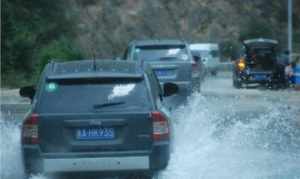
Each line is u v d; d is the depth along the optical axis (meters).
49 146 16.61
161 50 34.81
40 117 16.66
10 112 35.66
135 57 34.50
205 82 63.53
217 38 104.31
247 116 32.56
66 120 16.62
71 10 79.44
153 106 16.91
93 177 16.77
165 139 16.81
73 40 70.94
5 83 56.91
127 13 96.88
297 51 100.56
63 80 17.02
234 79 56.97
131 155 16.59
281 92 50.00
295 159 21.69
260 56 55.66
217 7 107.31
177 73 33.84
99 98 16.86
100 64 18.17
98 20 91.75
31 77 58.38
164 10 101.88
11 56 58.69
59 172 16.61
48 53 58.75
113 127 16.67
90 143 16.61
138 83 17.08
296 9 112.81
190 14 104.50
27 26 63.66
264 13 109.88
